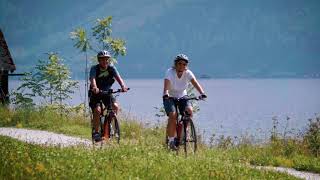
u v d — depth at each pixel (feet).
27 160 46.83
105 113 72.33
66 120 124.98
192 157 60.85
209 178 50.49
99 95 71.61
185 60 69.10
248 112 458.91
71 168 46.16
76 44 141.69
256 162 79.15
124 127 113.80
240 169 56.90
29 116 126.41
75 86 147.74
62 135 102.94
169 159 56.24
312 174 71.72
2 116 128.16
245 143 97.81
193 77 70.13
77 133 106.73
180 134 68.18
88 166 47.50
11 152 48.98
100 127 71.72
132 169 49.47
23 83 147.33
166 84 69.36
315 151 91.04
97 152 56.44
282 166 78.18
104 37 142.20
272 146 92.48
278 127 285.02
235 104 601.62
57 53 148.77
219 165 57.26
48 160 48.26
